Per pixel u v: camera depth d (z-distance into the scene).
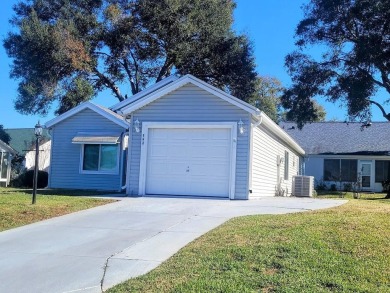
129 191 14.75
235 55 31.72
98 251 7.30
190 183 14.39
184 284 5.43
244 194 13.82
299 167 30.34
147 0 30.23
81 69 29.86
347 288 5.21
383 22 26.50
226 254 6.51
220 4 32.19
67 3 30.28
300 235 7.31
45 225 9.33
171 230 8.64
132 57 33.03
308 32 29.98
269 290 5.20
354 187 28.58
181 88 14.63
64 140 20.12
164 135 14.74
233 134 14.08
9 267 6.59
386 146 32.28
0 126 34.03
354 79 28.23
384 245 6.71
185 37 31.25
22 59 28.61
